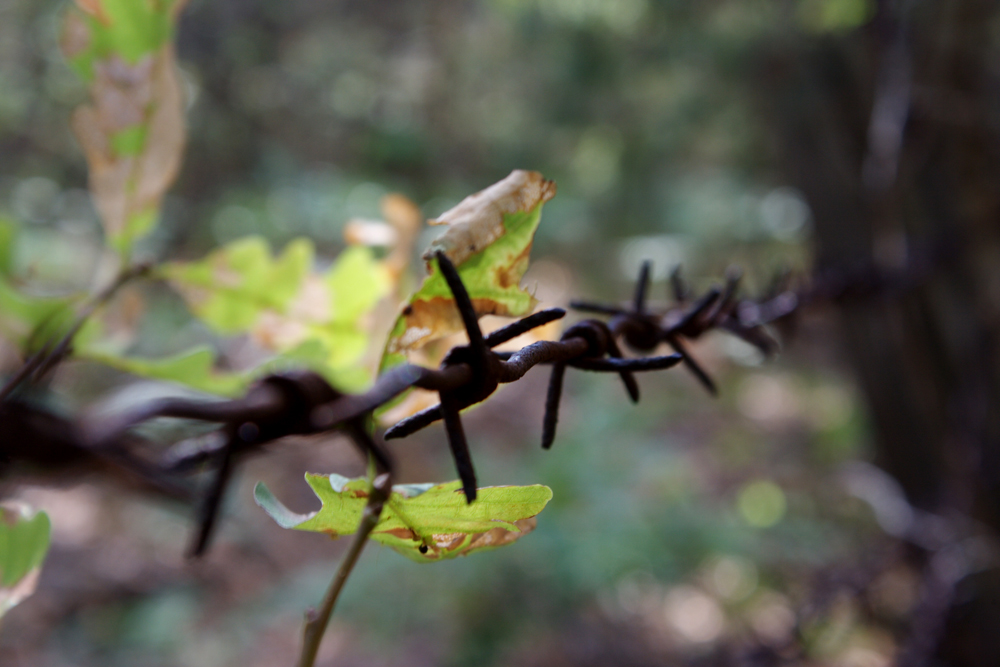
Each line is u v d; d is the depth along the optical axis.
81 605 2.42
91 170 0.44
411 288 0.53
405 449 3.30
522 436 3.60
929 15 1.49
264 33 5.83
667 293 5.44
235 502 2.78
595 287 5.82
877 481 1.82
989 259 1.51
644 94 4.22
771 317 0.97
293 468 3.24
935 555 1.50
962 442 1.53
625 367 0.39
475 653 2.19
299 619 2.44
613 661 2.19
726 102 3.95
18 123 4.59
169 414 0.29
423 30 6.27
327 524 0.30
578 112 4.46
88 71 0.43
